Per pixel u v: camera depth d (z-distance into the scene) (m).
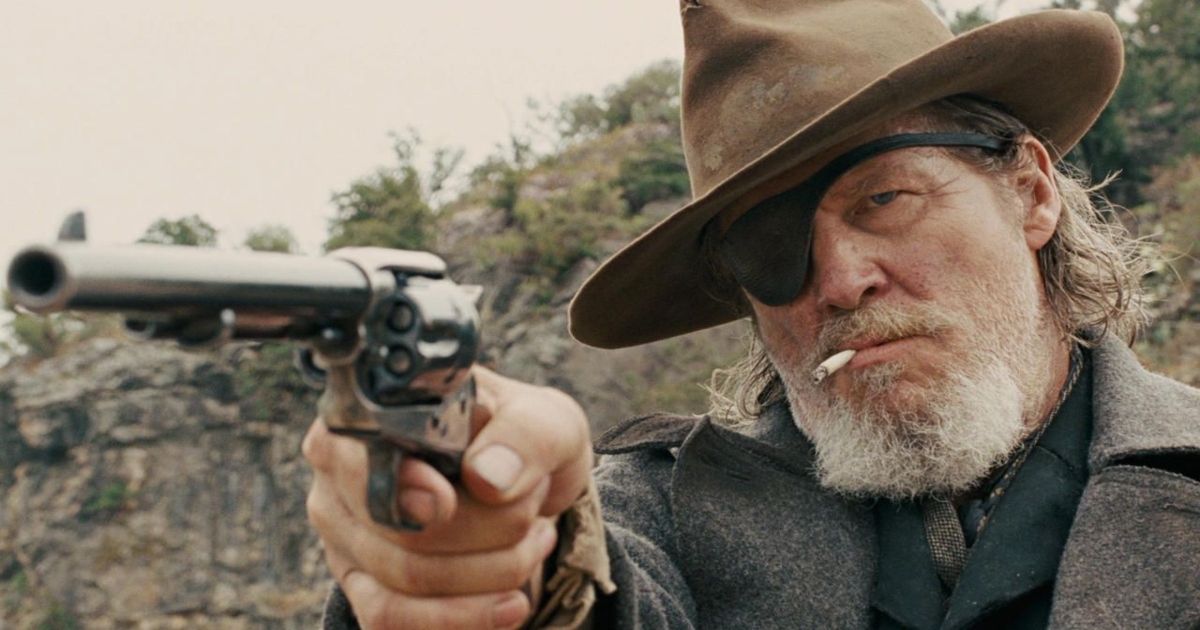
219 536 28.69
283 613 27.62
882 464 2.19
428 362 1.19
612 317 2.81
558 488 1.38
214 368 30.09
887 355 2.16
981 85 2.28
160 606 27.86
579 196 30.16
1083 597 1.95
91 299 0.99
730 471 2.36
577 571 1.43
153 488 29.02
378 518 1.25
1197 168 21.20
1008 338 2.22
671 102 36.16
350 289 1.17
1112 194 22.48
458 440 1.28
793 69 2.29
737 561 2.26
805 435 2.42
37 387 29.88
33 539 28.50
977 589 2.04
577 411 1.39
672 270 2.69
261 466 29.48
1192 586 1.92
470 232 31.08
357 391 1.20
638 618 1.57
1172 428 2.09
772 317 2.33
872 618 2.19
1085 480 2.15
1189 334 14.39
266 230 33.16
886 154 2.19
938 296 2.17
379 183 32.12
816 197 2.19
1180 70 24.36
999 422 2.15
